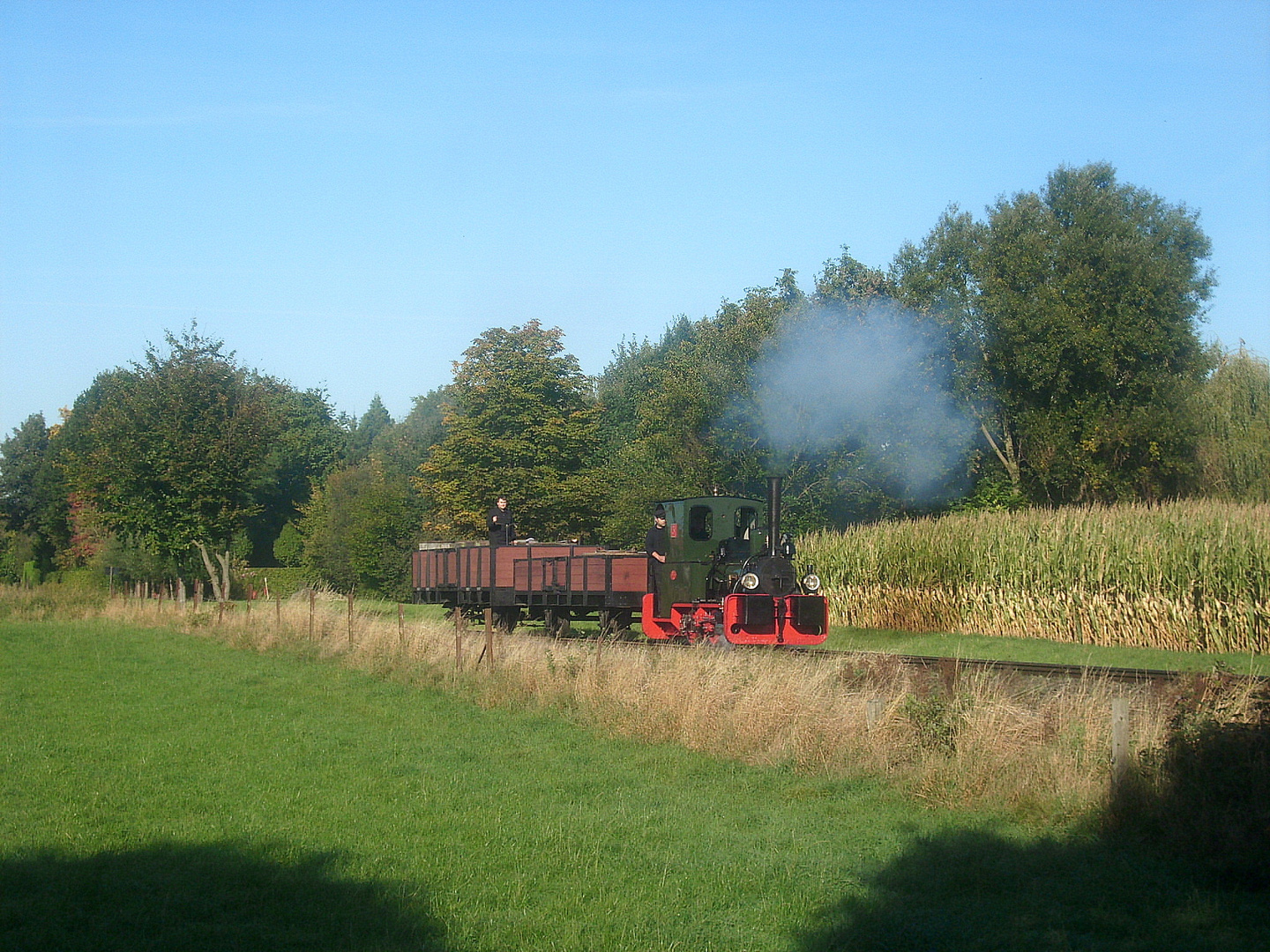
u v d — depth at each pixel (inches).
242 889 259.1
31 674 673.0
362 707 537.0
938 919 236.1
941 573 875.4
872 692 411.2
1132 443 1242.6
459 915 242.1
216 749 430.0
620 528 1231.5
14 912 241.1
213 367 1400.1
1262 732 275.7
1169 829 279.0
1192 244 1369.3
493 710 522.9
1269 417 1165.7
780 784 363.3
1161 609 724.0
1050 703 365.1
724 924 238.2
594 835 304.2
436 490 1642.5
